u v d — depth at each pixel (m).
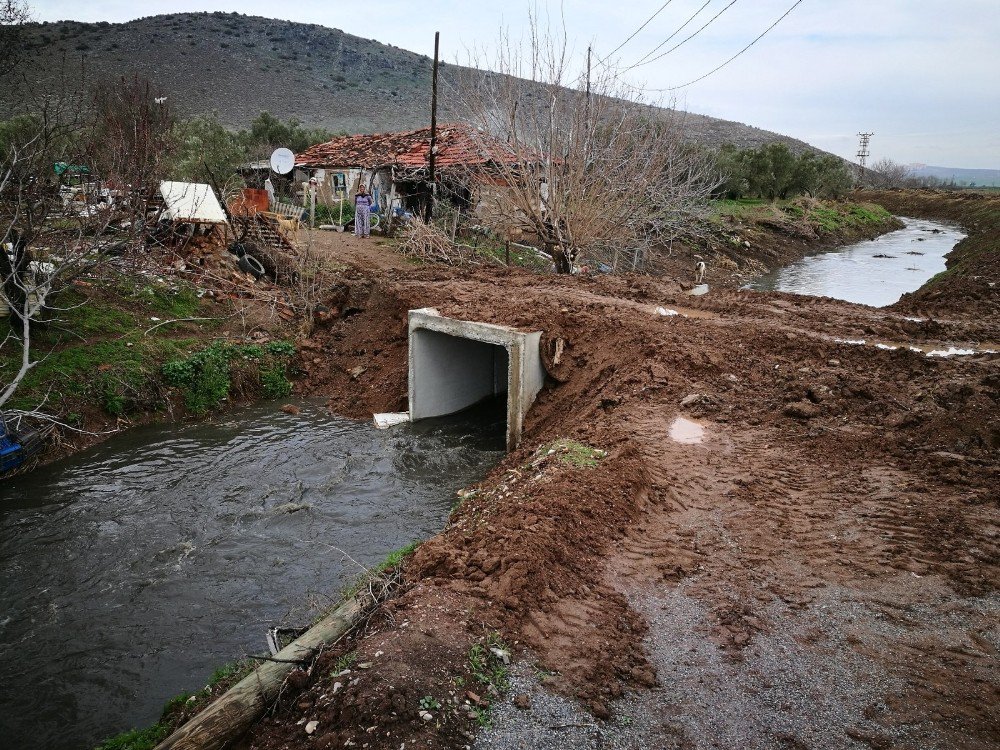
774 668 5.18
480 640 5.26
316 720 4.59
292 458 12.24
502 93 20.19
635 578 6.32
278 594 8.27
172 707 6.21
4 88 28.12
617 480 7.69
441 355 14.39
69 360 13.34
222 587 8.42
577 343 12.89
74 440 12.32
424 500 10.70
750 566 6.48
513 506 7.33
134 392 13.50
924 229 53.09
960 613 5.70
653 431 9.46
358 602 6.02
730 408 10.16
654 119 21.91
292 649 5.46
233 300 17.14
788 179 49.12
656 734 4.57
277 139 43.56
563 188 19.67
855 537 6.85
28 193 13.11
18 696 6.73
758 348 12.19
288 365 15.99
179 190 18.17
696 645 5.46
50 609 8.01
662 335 12.31
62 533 9.60
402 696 4.60
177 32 115.94
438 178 25.58
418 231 22.70
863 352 11.48
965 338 12.77
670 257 29.69
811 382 10.42
